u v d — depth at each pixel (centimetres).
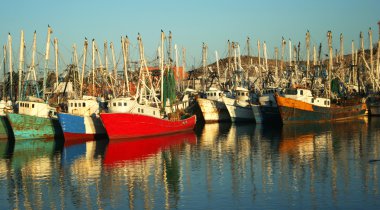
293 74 9962
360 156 4325
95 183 3553
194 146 5366
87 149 5319
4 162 4544
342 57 10119
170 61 7306
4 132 6475
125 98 6069
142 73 6769
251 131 6956
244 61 12188
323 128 6981
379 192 3047
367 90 10400
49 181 3666
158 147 5341
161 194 3186
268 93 8756
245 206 2853
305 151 4722
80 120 6162
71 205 3009
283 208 2795
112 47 8100
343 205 2812
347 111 8569
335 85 9394
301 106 7706
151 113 6475
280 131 6750
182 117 7519
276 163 4112
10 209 2967
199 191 3228
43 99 6725
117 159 4562
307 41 9162
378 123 7625
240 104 8756
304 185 3291
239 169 3906
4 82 7450
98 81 8538
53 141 6156
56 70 7175
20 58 6838
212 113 8894
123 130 6031
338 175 3556
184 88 11069
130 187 3400
